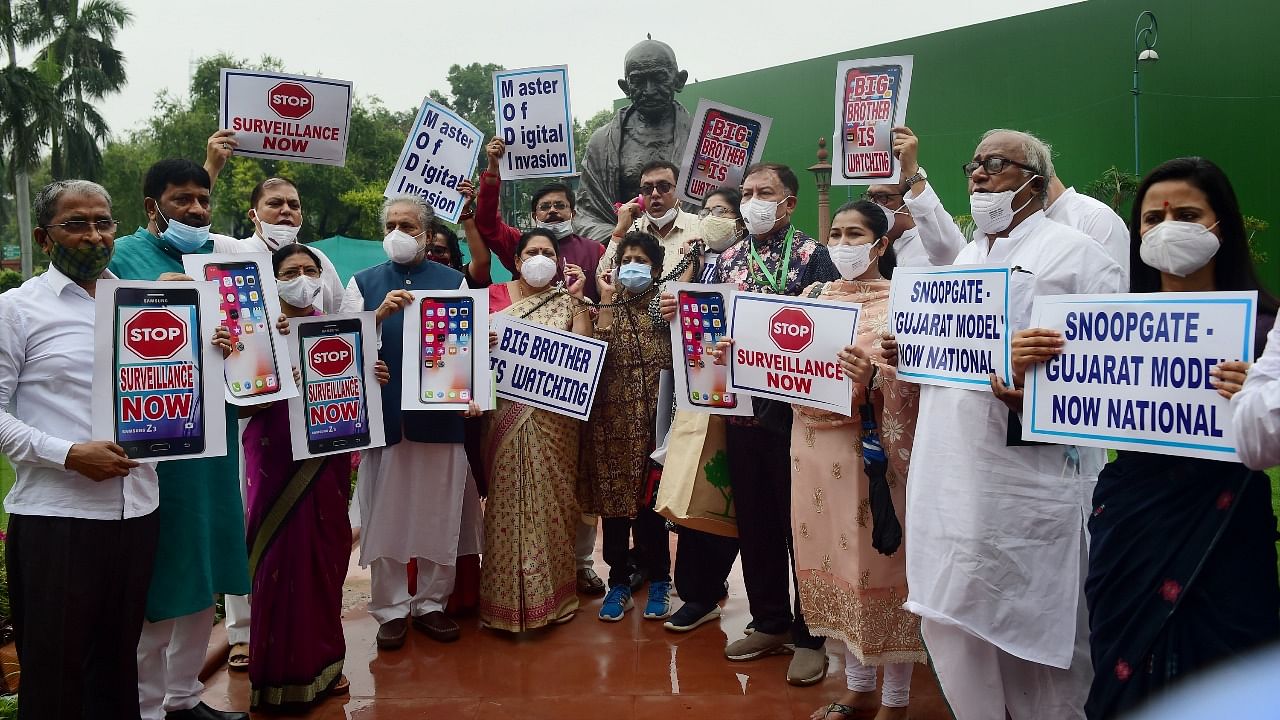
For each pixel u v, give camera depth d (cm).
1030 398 277
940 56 2212
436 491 457
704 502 443
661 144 876
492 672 427
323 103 476
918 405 348
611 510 488
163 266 368
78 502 303
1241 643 241
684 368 422
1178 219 257
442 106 519
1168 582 250
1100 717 262
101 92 4053
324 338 398
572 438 482
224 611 517
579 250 575
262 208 455
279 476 394
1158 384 251
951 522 307
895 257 445
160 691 353
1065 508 302
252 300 362
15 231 5788
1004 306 292
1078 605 308
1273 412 220
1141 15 1775
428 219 469
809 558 383
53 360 306
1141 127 1969
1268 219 1878
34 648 302
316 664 393
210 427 321
